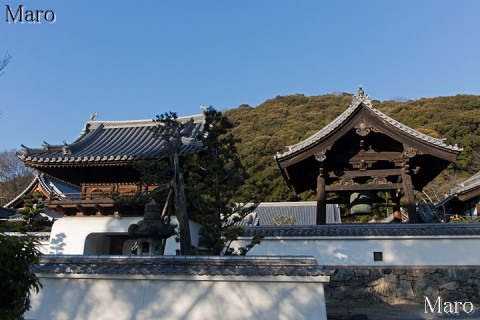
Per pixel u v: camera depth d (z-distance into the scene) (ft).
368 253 46.68
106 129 74.02
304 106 253.03
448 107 211.20
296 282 27.04
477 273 44.32
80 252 53.78
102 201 53.62
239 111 261.44
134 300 27.94
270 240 48.29
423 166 57.31
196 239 55.52
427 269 45.24
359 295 45.47
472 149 169.58
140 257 29.12
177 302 27.58
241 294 27.27
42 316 28.12
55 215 93.66
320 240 47.78
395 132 51.47
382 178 53.67
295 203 131.13
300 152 52.80
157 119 42.96
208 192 39.24
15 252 17.69
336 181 61.05
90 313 27.96
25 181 171.42
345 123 52.08
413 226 47.65
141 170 44.29
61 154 57.16
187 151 47.65
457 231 45.57
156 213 36.58
